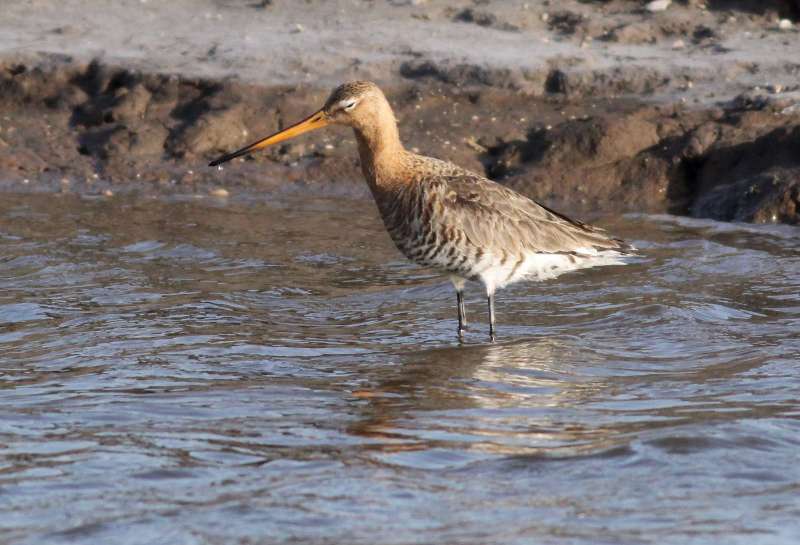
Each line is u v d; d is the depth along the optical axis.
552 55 21.70
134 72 21.66
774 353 12.88
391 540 8.50
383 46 22.25
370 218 18.72
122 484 9.52
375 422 10.89
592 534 8.60
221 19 23.48
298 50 22.17
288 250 17.14
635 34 22.33
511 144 20.27
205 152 20.62
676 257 16.62
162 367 12.47
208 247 17.11
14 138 20.91
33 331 13.70
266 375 12.28
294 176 20.23
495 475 9.68
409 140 20.36
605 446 10.23
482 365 12.65
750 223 18.09
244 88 21.27
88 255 16.62
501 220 13.56
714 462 9.86
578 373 12.41
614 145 19.77
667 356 12.97
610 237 14.27
